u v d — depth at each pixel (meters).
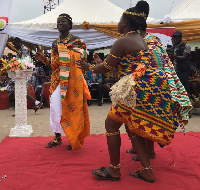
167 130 2.74
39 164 3.45
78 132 3.94
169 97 2.78
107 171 2.91
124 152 3.94
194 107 7.83
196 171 3.13
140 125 2.71
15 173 3.14
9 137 4.99
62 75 3.92
